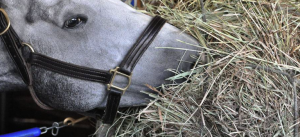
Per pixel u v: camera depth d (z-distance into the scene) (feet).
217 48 4.14
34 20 3.78
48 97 4.01
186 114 4.03
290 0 4.39
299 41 4.17
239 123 3.82
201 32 4.33
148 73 4.04
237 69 3.93
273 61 3.98
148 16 4.14
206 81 3.99
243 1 4.47
